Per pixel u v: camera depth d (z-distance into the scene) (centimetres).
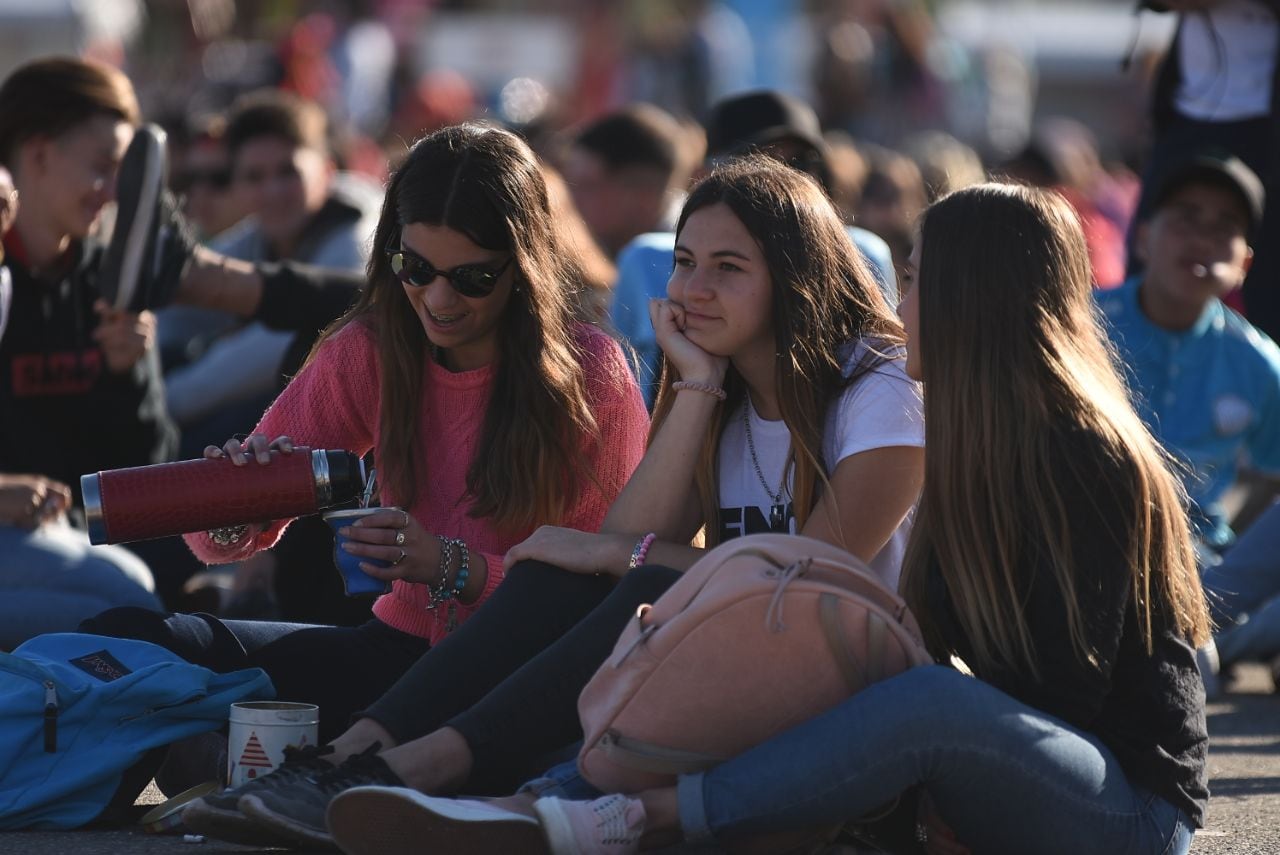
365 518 988
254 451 1006
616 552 953
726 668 831
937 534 881
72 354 1482
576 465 1061
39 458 1473
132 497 986
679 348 1017
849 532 979
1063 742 828
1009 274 884
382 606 1079
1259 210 1623
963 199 906
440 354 1075
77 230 1450
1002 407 869
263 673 1018
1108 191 3067
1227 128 1794
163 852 919
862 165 2316
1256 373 1669
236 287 1462
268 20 4150
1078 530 845
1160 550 865
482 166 1029
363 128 4094
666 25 4300
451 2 4919
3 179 1300
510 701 896
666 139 1970
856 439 984
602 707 849
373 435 1116
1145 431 938
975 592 862
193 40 3975
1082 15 5053
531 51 4750
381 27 4281
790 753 818
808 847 882
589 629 905
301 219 1983
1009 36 4803
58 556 1352
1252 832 1063
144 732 982
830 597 829
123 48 3953
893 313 1044
